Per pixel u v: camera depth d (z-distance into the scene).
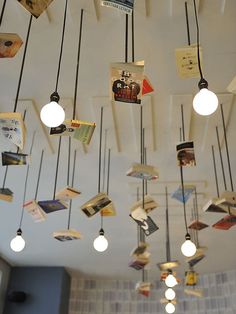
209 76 2.37
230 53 2.20
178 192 3.15
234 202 2.49
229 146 2.99
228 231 4.40
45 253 5.36
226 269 5.66
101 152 3.13
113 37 2.13
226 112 2.62
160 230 4.45
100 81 2.42
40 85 2.46
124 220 4.24
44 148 3.07
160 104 2.60
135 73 1.57
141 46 2.18
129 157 3.19
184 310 5.74
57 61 2.28
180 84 2.42
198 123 2.76
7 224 4.46
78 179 3.50
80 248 5.14
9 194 2.60
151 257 5.30
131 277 6.14
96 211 2.59
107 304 6.04
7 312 5.48
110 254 5.30
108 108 2.64
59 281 5.72
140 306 5.97
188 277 4.20
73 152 3.13
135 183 3.52
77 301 6.09
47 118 1.56
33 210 2.73
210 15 2.01
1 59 2.28
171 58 2.24
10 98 2.57
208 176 3.40
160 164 3.26
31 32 2.10
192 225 3.32
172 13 2.00
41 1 1.40
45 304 5.54
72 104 2.59
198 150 3.06
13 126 1.70
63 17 2.03
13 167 3.34
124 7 1.38
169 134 2.90
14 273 5.83
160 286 6.07
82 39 2.14
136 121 2.77
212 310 5.57
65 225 4.42
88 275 6.18
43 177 3.48
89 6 1.97
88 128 1.89
